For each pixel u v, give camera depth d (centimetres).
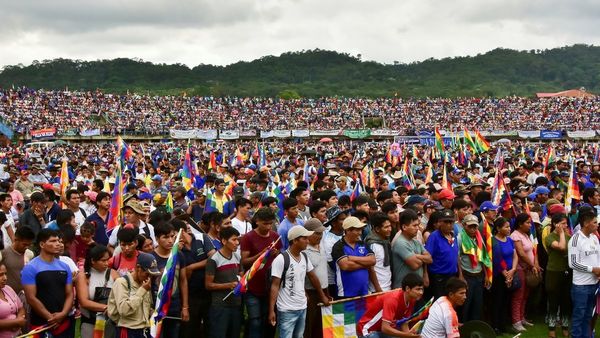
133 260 920
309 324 1000
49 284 859
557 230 1156
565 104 11225
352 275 974
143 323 845
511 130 9369
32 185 1989
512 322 1222
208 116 10406
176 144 7800
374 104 11588
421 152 4409
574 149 5728
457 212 1169
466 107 11431
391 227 1109
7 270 923
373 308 895
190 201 1747
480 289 1117
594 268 1061
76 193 1352
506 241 1184
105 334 861
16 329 834
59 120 8969
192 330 995
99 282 908
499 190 1358
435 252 1061
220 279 959
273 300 939
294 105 11419
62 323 870
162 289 849
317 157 3403
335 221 1038
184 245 980
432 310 855
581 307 1076
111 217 1216
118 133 8388
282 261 940
